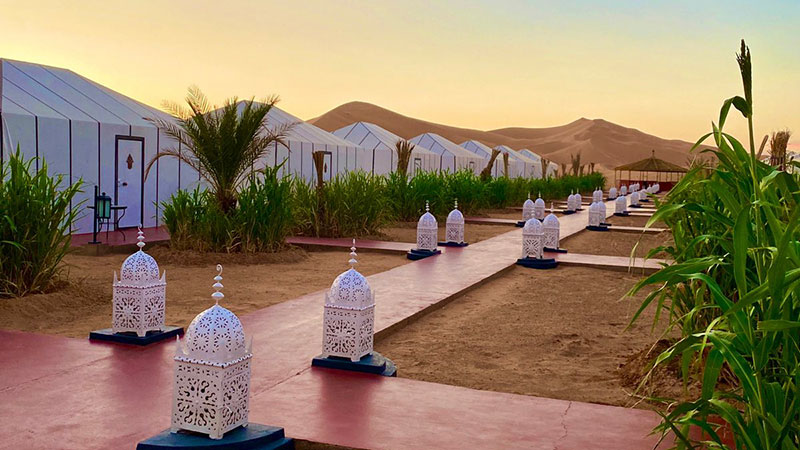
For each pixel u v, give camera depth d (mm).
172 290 10242
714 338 2949
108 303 9102
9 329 7406
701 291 4777
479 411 5047
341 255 15320
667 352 3318
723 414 3061
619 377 6359
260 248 14219
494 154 34000
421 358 6969
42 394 5121
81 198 16547
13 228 8266
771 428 2941
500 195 32906
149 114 19141
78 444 4215
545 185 42406
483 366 6711
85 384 5379
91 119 16859
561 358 7066
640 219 29203
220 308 4293
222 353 4180
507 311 9492
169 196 19484
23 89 16250
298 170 25141
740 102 3146
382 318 8328
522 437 4543
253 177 14773
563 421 4875
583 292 11195
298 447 4410
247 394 4430
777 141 5262
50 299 8547
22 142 15242
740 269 2922
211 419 4180
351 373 5922
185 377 4223
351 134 35219
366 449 4277
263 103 14297
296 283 11242
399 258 15047
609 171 130625
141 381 5496
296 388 5469
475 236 20375
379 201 19297
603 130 162750
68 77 17875
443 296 9922
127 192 17984
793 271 2707
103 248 14062
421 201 23859
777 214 3568
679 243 5500
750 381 2879
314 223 18109
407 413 4957
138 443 4105
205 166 14320
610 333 8211
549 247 16062
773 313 2922
